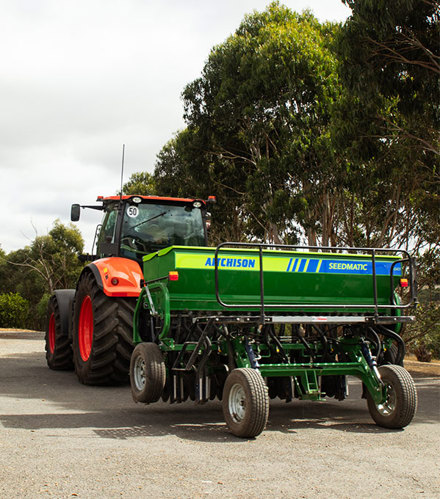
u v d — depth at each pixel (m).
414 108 11.91
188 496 3.48
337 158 15.96
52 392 8.17
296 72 17.34
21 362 12.57
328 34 19.06
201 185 21.97
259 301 6.36
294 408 7.25
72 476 3.88
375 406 6.03
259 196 18.02
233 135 20.86
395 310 6.83
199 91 20.92
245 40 18.94
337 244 18.77
